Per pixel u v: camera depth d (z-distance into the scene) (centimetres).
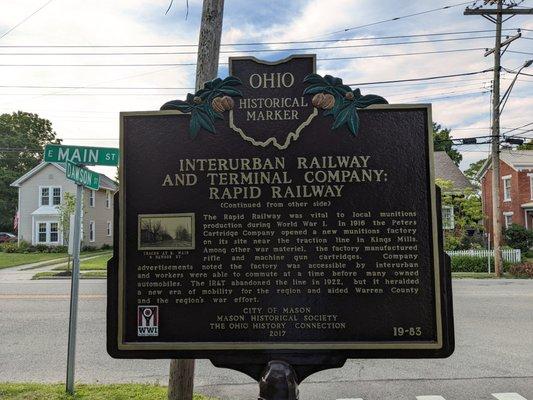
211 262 362
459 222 2683
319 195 362
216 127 371
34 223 3731
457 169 3819
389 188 360
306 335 353
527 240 3038
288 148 366
